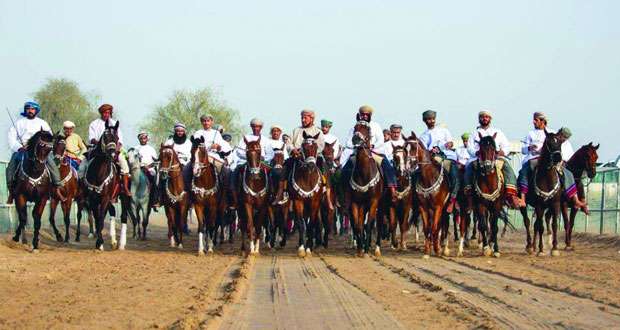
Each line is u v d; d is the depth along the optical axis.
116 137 21.06
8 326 10.55
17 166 21.31
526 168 21.66
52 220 25.00
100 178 21.28
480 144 20.16
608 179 29.94
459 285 14.88
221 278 15.95
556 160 20.44
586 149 22.59
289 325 10.77
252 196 20.72
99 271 16.80
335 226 31.12
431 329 10.45
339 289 14.26
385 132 26.36
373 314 11.58
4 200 27.38
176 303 12.53
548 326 10.69
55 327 10.50
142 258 19.84
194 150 20.94
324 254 21.83
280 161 21.33
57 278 15.55
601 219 29.19
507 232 33.25
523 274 16.48
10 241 22.45
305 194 20.25
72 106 67.12
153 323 10.77
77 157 24.36
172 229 24.36
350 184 20.45
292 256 21.16
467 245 25.16
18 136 21.78
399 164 20.06
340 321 11.04
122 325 10.73
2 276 15.52
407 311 11.83
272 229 23.70
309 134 21.53
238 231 34.78
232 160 24.50
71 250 22.11
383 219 24.28
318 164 20.77
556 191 20.95
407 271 17.09
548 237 24.31
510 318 11.28
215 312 11.55
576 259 20.11
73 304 12.38
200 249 21.16
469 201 20.89
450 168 21.30
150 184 27.12
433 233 21.41
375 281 15.38
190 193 21.38
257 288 14.41
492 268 17.75
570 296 13.43
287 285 14.81
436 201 20.56
